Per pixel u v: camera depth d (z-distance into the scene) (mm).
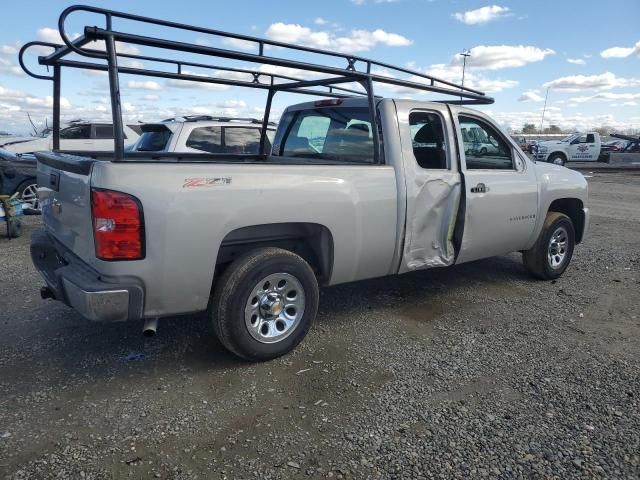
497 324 4660
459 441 2900
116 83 3061
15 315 4660
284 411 3186
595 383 3580
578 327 4621
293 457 2754
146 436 2910
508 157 5414
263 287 3717
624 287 5832
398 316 4820
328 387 3480
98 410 3158
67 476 2572
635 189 17531
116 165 3057
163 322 4535
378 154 4211
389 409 3221
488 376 3668
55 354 3898
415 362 3869
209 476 2598
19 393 3338
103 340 4156
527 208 5469
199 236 3301
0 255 6961
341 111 4871
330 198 3865
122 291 3109
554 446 2863
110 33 2992
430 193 4520
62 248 3812
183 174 3240
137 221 3080
